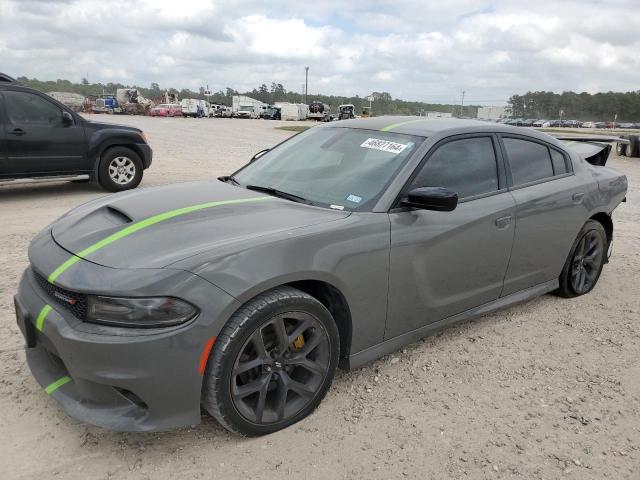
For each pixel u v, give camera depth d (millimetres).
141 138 9438
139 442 2666
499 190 3826
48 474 2428
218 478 2457
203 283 2410
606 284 5273
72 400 2551
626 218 8508
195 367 2410
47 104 8398
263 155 4215
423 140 3506
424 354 3699
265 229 2789
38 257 2789
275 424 2760
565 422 3016
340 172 3477
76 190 9344
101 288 2357
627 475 2617
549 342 3977
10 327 3744
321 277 2779
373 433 2830
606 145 5203
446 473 2572
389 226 3094
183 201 3189
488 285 3828
